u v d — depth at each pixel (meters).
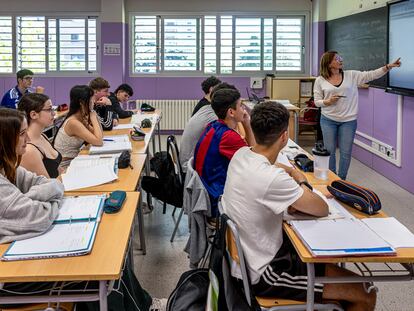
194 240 2.42
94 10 7.68
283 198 1.67
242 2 7.75
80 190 2.24
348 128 4.16
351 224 1.70
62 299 1.46
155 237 3.50
